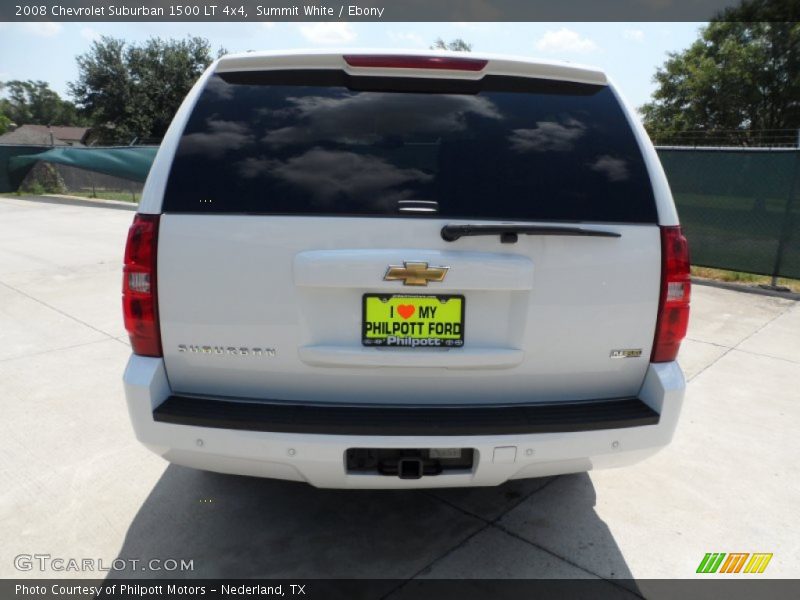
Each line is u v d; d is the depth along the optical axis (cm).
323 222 195
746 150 747
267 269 196
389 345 202
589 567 242
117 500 282
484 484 211
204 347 204
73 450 326
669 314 210
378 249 195
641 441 209
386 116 212
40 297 646
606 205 205
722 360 483
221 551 248
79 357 466
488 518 273
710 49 3612
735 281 782
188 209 198
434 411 205
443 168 205
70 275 752
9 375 428
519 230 193
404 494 291
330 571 237
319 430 195
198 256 197
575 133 215
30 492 287
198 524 265
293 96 215
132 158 1677
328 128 209
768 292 725
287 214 196
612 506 284
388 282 195
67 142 6962
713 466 322
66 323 554
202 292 199
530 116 217
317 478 204
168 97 4125
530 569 240
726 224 779
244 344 202
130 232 201
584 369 210
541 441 200
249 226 195
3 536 255
